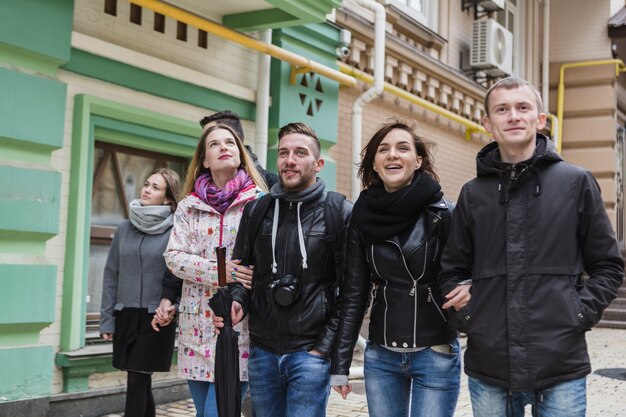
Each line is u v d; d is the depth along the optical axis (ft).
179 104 19.80
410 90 29.99
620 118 49.65
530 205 8.66
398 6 31.68
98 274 18.80
